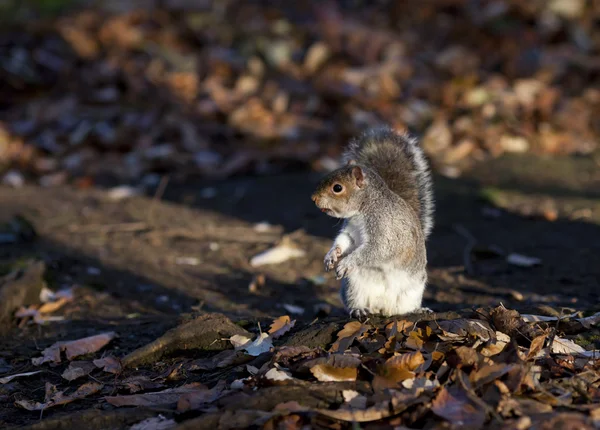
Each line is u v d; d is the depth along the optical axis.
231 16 20.11
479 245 10.64
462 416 5.13
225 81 17.28
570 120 15.47
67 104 16.53
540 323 6.55
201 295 9.36
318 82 16.69
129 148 15.43
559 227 11.21
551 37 18.08
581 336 6.59
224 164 14.72
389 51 17.67
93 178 14.50
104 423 5.70
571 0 18.72
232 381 6.15
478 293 8.95
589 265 9.66
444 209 12.19
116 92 16.91
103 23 19.50
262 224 11.91
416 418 5.24
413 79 16.80
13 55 17.97
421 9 19.48
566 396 5.47
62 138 15.66
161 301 9.18
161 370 6.68
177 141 15.40
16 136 15.60
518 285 9.13
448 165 14.27
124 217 12.37
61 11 21.00
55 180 14.32
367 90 16.33
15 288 8.77
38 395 6.58
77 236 11.46
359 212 6.82
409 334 6.20
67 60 18.14
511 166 14.08
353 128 15.12
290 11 20.23
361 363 5.86
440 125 15.12
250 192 13.45
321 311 8.60
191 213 12.59
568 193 12.65
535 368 5.77
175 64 17.75
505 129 15.25
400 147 7.66
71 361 7.22
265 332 7.04
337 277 6.78
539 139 15.05
